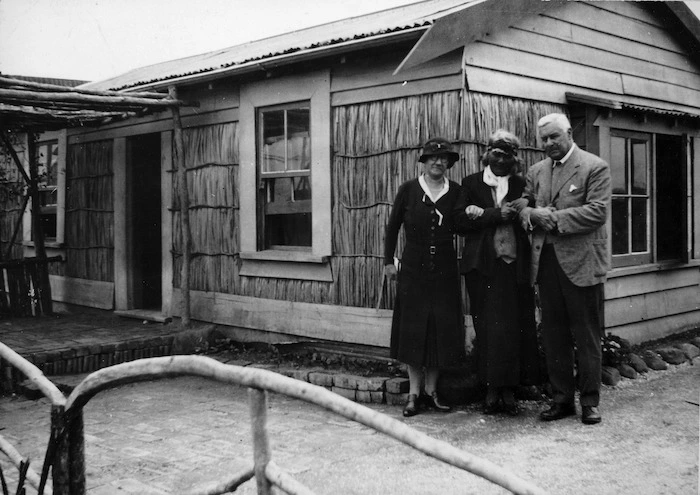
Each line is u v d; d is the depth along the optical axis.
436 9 6.91
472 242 5.36
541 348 5.82
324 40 6.39
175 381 6.82
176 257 8.78
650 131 7.75
